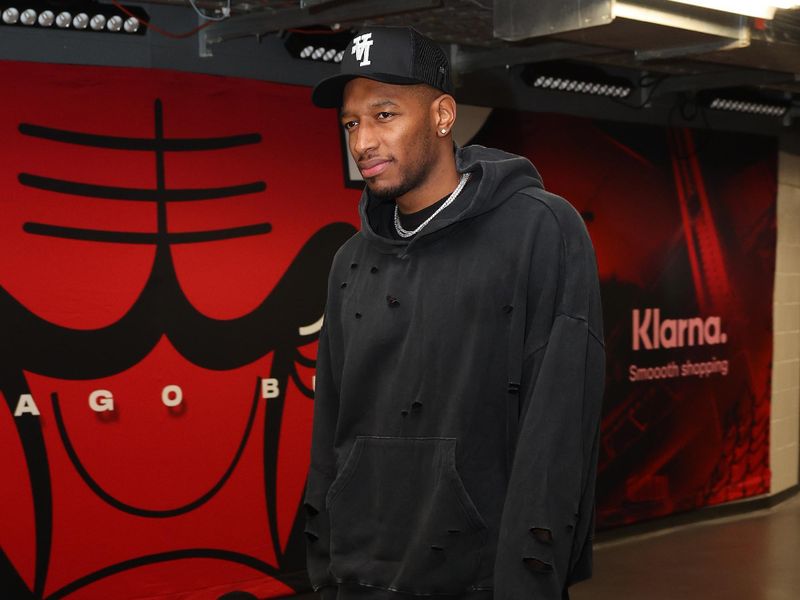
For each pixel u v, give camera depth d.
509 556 1.20
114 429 3.79
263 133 4.12
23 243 3.60
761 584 4.57
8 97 3.56
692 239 5.69
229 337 4.04
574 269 1.29
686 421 5.68
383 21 3.80
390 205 1.48
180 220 3.92
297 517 4.24
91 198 3.73
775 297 6.21
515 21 3.11
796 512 6.04
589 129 5.20
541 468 1.21
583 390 1.26
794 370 6.40
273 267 4.16
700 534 5.49
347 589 1.43
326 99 1.39
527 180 1.37
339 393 1.53
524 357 1.29
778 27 3.49
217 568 4.03
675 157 5.61
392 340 1.38
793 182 6.33
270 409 4.16
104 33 3.75
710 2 3.03
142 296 3.84
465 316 1.31
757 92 5.79
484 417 1.30
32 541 3.63
